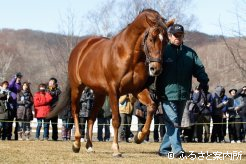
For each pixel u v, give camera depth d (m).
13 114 15.78
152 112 8.97
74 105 10.74
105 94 9.88
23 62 80.00
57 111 11.35
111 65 9.05
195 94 17.23
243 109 17.78
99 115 16.95
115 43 9.09
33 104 17.06
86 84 10.15
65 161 8.38
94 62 9.73
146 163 8.13
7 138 15.75
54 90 16.44
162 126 16.88
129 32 8.83
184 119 9.77
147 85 9.26
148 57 8.42
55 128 16.31
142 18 8.59
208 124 17.62
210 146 13.83
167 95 9.23
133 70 8.87
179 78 9.22
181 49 9.28
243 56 27.58
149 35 8.39
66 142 14.56
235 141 17.91
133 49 8.78
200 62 9.38
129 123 16.66
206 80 9.33
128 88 9.03
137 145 13.90
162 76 9.32
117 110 9.09
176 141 9.21
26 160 8.46
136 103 16.53
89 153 10.09
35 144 13.01
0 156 8.98
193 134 17.56
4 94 15.54
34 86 50.59
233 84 35.12
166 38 8.45
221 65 46.16
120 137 16.53
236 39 27.44
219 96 17.91
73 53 10.91
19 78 16.08
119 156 9.09
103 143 14.66
